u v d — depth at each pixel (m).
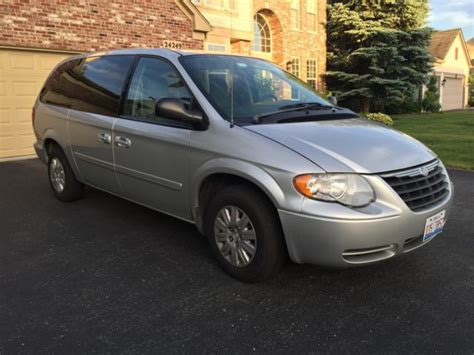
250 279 3.29
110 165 4.46
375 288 3.28
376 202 2.84
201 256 3.90
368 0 21.52
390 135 3.46
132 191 4.32
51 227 4.71
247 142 3.16
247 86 3.94
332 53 23.02
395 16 21.52
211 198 3.60
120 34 10.69
